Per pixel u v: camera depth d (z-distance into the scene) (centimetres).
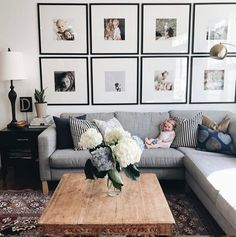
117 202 183
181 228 230
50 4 352
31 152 333
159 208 175
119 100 374
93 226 160
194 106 376
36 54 362
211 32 360
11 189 307
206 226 233
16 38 358
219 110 364
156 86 371
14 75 329
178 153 296
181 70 368
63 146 316
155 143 320
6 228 229
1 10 353
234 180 216
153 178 225
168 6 354
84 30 358
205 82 371
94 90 371
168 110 376
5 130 333
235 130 300
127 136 187
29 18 355
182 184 323
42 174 294
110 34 359
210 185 214
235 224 169
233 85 372
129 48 363
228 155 289
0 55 327
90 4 353
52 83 369
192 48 363
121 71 368
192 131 319
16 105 371
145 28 359
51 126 333
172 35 360
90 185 210
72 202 183
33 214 251
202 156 279
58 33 358
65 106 374
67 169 293
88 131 188
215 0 354
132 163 178
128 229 161
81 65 365
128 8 354
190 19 357
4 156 332
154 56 364
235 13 356
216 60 366
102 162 175
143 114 350
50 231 161
